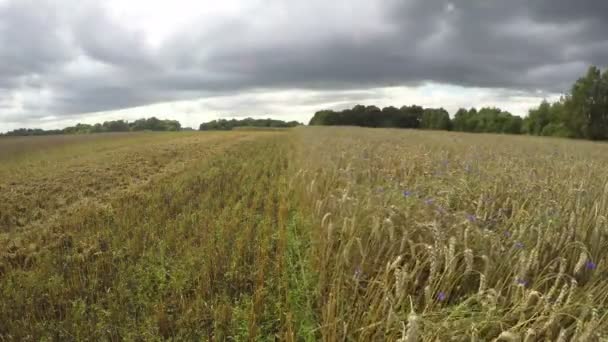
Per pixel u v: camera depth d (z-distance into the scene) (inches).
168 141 1229.1
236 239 210.4
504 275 122.7
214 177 434.6
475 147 489.1
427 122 3417.8
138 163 611.5
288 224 239.3
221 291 161.5
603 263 121.7
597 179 229.3
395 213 153.6
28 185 428.1
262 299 148.9
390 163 320.8
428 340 91.4
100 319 143.3
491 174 235.9
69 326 139.7
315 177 267.0
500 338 86.4
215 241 214.4
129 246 208.8
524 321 93.3
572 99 2094.0
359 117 3934.5
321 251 160.1
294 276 162.4
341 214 174.4
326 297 140.6
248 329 129.6
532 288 106.6
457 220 148.3
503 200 189.5
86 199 349.4
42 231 253.3
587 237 134.5
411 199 176.7
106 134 1919.3
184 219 255.4
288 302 142.0
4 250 223.0
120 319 143.1
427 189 215.8
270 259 190.4
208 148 904.9
